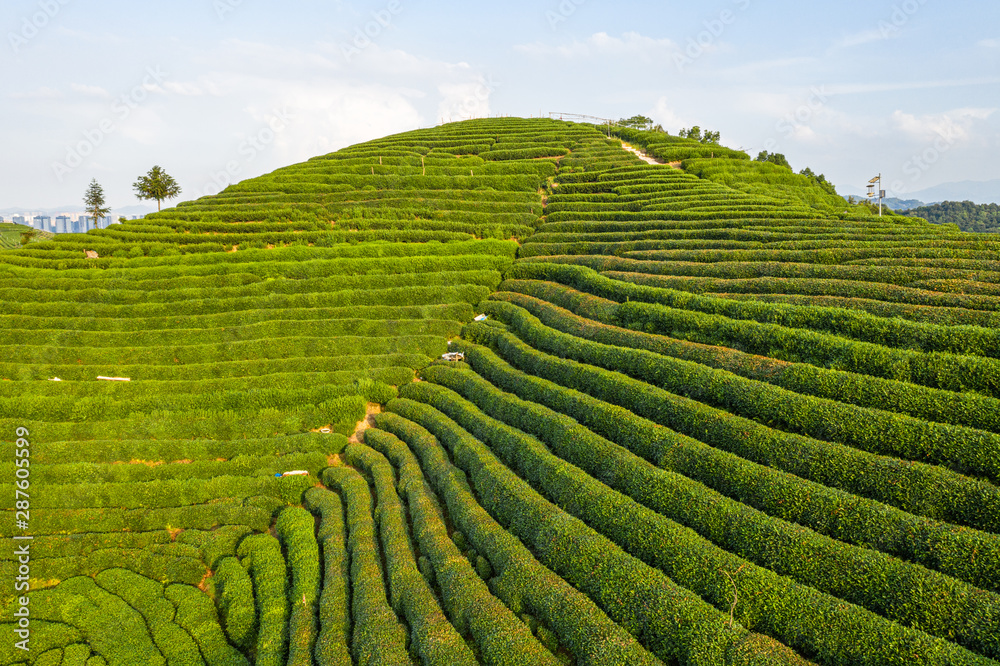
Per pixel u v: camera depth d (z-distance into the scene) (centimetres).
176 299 5994
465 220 7719
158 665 2759
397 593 2759
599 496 2981
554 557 2752
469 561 2916
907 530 2395
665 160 9488
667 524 2706
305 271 6344
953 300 3781
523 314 5303
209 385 4700
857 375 3244
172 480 3847
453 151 10119
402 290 5997
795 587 2275
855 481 2714
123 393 4675
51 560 3341
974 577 2205
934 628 2081
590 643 2273
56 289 6191
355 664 2489
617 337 4419
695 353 3928
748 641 2128
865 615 2102
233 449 4166
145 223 7756
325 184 8731
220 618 3070
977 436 2653
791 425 3156
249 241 7175
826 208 7869
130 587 3200
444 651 2348
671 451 3167
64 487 3762
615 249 6206
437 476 3600
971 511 2425
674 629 2259
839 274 4481
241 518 3650
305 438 4228
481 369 4859
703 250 5481
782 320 4003
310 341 5266
